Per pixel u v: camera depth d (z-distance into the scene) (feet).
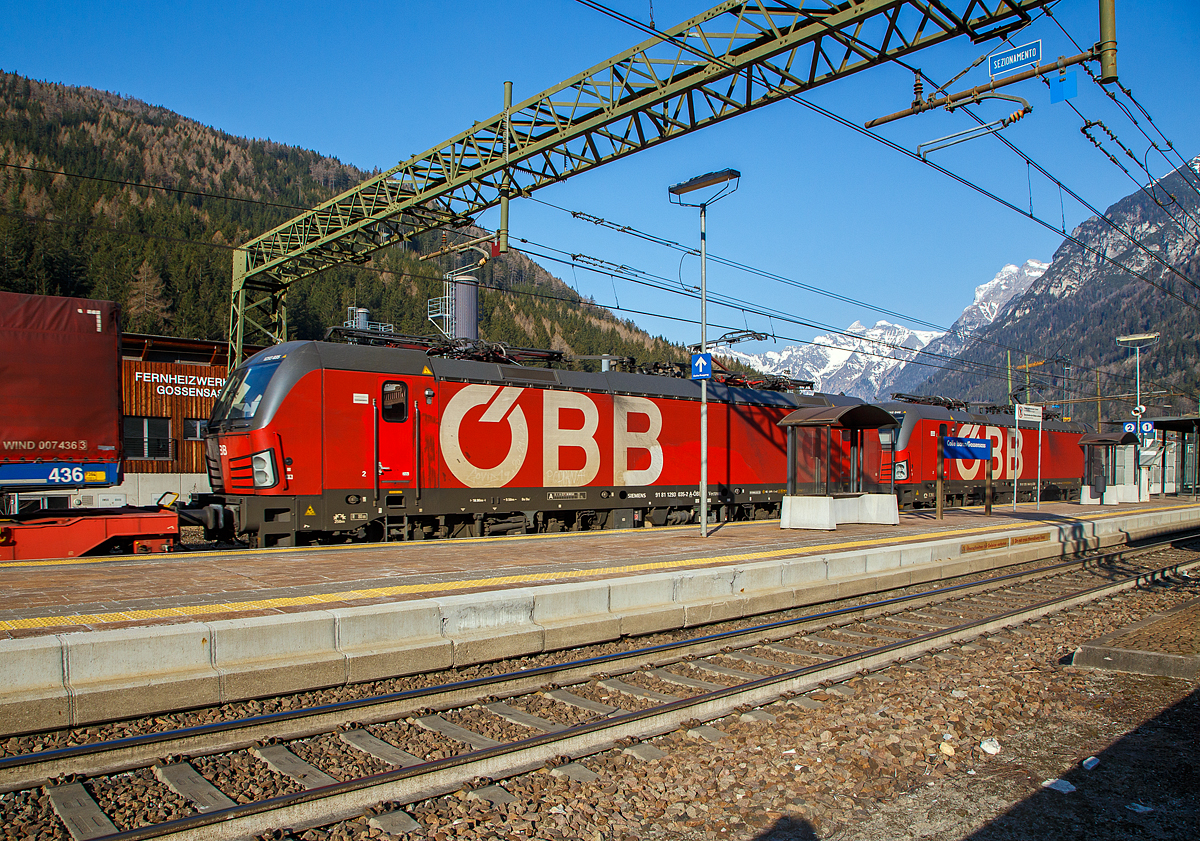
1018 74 37.09
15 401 39.09
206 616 27.25
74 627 25.20
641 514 71.56
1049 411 140.15
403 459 54.95
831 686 28.43
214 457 54.19
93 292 291.38
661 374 77.30
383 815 17.33
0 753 20.10
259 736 22.26
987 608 45.96
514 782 19.43
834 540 59.00
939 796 19.17
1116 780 20.11
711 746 22.16
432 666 28.14
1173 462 151.64
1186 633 33.96
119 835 15.61
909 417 104.99
